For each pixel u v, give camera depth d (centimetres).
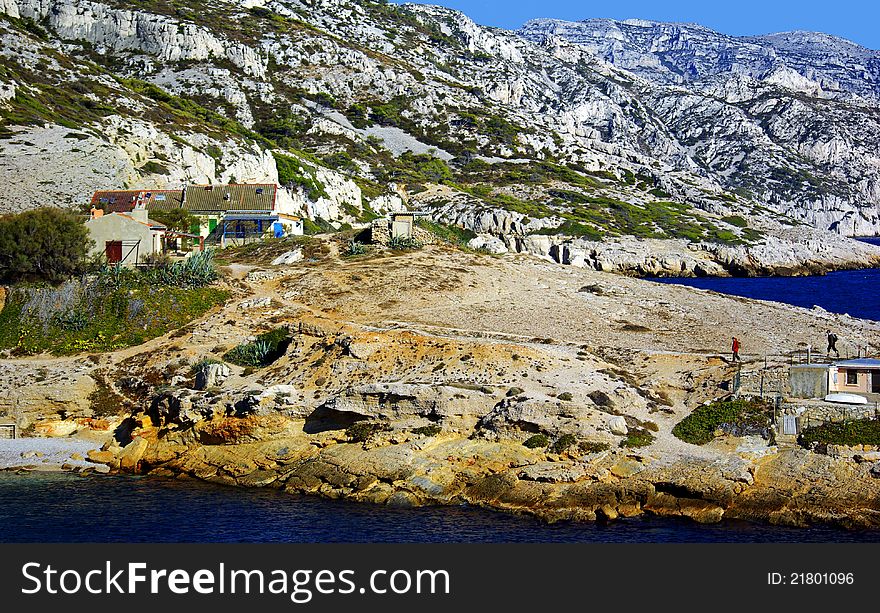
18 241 7612
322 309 7512
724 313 7750
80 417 6162
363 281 8100
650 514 4744
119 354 6788
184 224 10350
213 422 5591
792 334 7156
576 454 4984
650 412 5431
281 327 6869
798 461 4900
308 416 5559
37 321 7138
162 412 5800
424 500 4938
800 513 4606
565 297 8031
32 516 4797
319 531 4559
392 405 5378
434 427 5300
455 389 5406
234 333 6869
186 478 5484
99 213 8706
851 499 4628
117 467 5638
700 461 4906
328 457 5291
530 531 4534
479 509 4853
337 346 6203
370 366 5991
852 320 7838
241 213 10856
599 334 7038
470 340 6328
